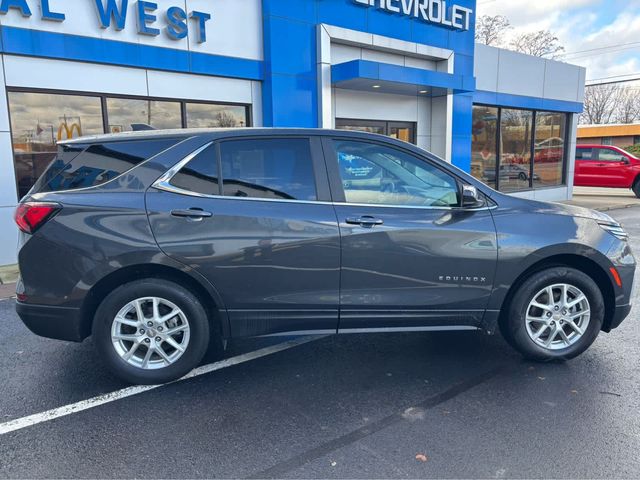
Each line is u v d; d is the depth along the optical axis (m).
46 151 7.59
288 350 4.29
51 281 3.38
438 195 3.78
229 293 3.51
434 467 2.66
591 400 3.37
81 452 2.81
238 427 3.06
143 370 3.56
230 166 3.57
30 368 3.93
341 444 2.88
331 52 10.66
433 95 12.60
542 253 3.76
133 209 3.39
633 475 2.59
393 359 4.09
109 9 7.70
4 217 7.28
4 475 2.60
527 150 15.84
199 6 8.69
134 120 8.38
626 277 3.93
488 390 3.53
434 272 3.67
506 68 14.29
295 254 3.51
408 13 11.40
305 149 3.67
